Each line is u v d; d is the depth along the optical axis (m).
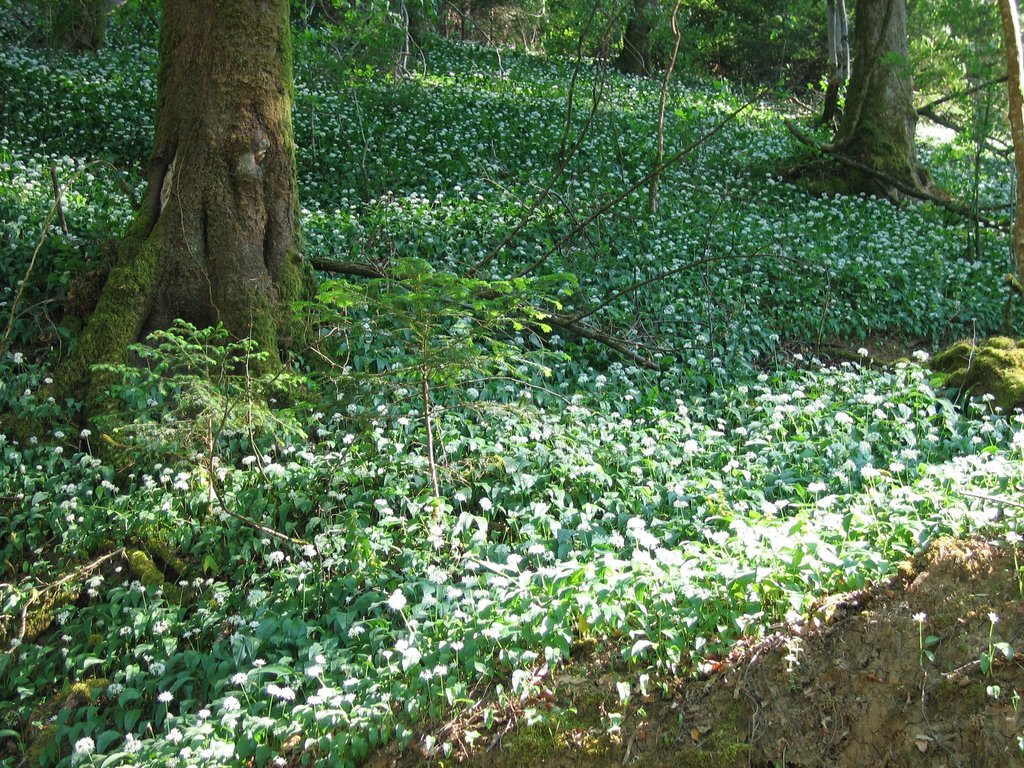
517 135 9.06
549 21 11.41
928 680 2.39
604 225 6.19
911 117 8.60
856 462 3.73
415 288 3.20
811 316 5.46
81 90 9.08
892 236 6.95
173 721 2.83
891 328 5.69
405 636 2.94
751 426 4.14
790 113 12.96
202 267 4.30
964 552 2.67
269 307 4.36
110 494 3.77
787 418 4.15
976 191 6.84
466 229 6.14
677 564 2.86
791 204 7.83
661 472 3.71
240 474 3.71
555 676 2.73
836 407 4.15
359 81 8.82
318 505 3.59
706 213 6.98
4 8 10.92
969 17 7.23
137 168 7.32
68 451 3.98
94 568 3.53
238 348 4.21
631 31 13.88
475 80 11.99
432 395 4.11
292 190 4.52
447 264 5.55
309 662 2.92
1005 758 2.20
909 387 4.25
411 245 5.79
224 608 3.21
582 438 3.91
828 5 10.80
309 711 2.74
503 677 2.78
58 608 3.37
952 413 4.09
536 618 2.80
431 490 3.48
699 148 8.80
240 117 4.34
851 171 8.49
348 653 2.96
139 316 4.23
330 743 2.67
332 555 3.31
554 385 4.58
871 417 4.17
